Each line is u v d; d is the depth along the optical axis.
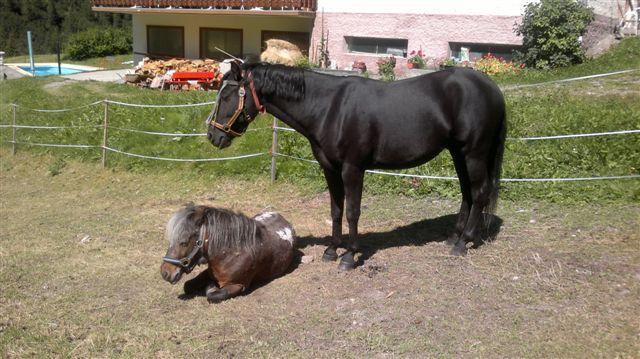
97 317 4.82
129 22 33.00
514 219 6.35
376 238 6.23
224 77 5.23
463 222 5.66
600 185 6.86
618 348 3.84
